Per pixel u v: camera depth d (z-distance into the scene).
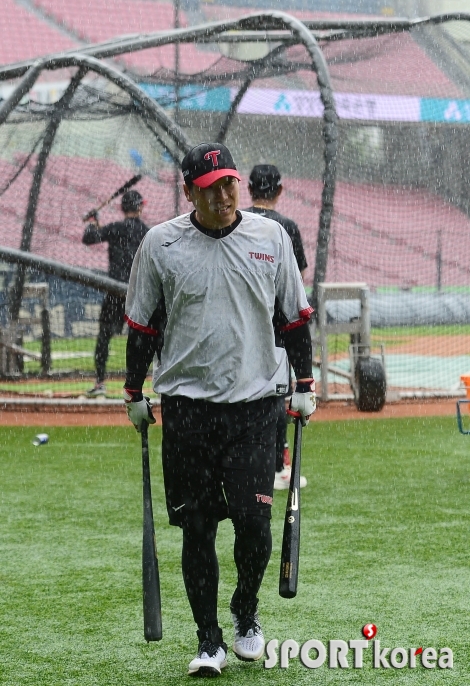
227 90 55.22
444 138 75.94
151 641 13.95
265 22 41.75
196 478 13.52
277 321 13.77
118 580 17.53
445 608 15.73
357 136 73.81
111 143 56.16
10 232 53.59
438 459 28.47
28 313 53.22
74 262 54.47
